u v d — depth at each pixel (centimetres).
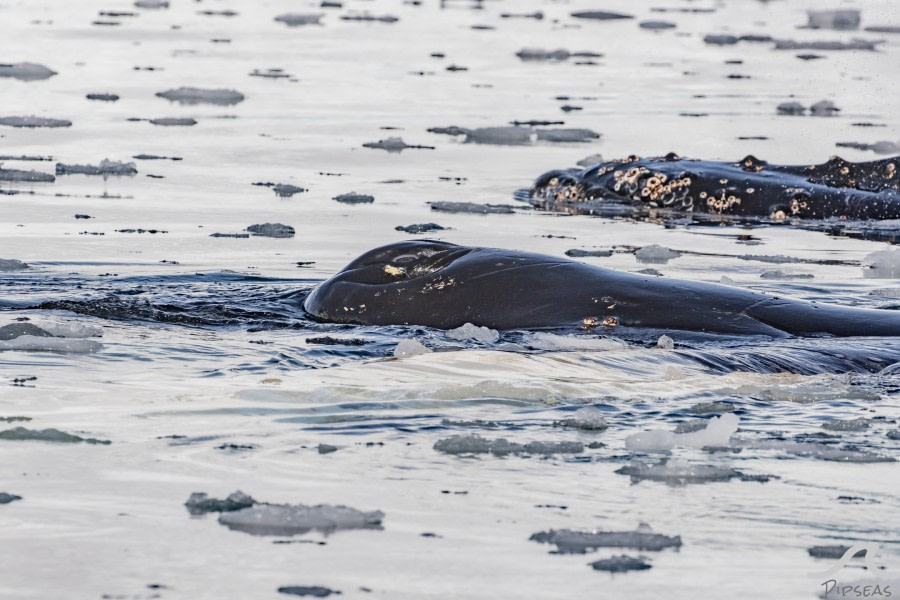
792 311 3931
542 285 4009
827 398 3241
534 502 2448
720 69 13362
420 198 7094
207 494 2412
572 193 7312
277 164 7969
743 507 2448
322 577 2088
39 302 4159
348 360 3538
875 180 7062
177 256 5312
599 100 11038
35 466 2562
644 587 2078
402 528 2298
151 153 8169
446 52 13962
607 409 3109
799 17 18800
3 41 13325
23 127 8944
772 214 6900
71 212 6303
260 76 11738
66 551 2164
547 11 18875
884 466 2717
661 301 3944
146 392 3125
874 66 13862
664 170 7288
